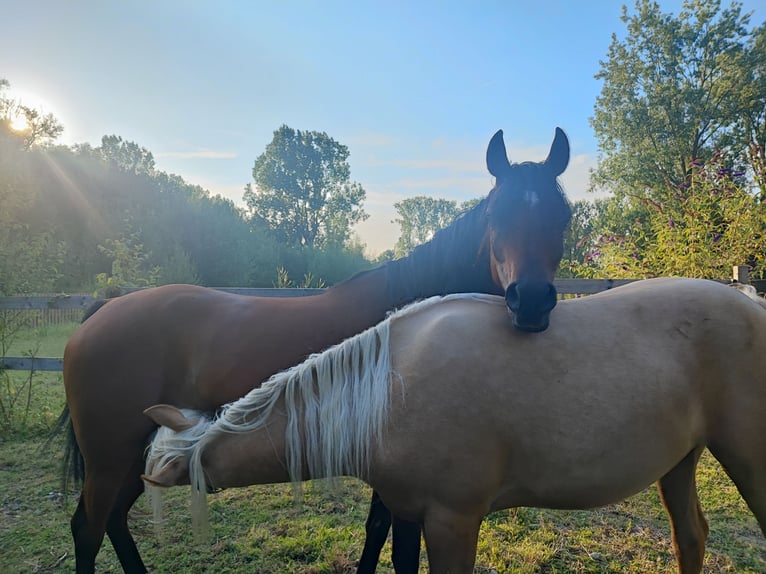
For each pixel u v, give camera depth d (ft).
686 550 6.69
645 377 5.29
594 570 8.67
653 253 21.44
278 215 147.64
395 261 8.30
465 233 8.06
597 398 5.16
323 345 7.52
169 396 7.77
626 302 5.82
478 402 5.10
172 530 10.27
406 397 5.19
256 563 9.11
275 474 5.57
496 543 9.50
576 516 10.59
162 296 8.14
